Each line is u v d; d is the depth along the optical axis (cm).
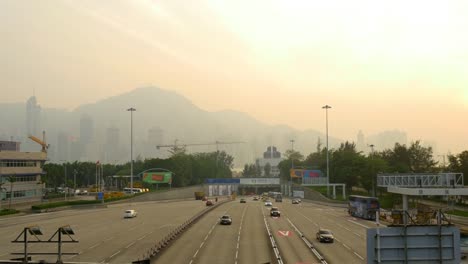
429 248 2006
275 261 4769
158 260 4822
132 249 5566
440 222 2061
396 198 12788
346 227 8231
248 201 17512
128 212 9919
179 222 8988
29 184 13012
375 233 2030
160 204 14888
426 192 6938
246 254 5216
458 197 11981
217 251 5428
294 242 6247
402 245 2011
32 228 3525
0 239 6488
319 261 4784
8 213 10350
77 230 7619
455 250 1995
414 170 14800
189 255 5138
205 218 9744
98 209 12569
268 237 6756
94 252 5331
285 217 10169
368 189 14638
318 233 6488
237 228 7919
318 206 14325
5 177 12044
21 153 12700
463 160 11662
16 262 3338
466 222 8112
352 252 5406
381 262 2009
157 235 6969
